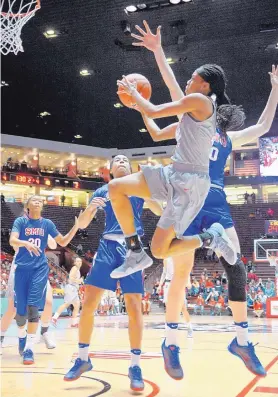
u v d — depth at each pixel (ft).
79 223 13.79
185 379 13.04
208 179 10.18
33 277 17.08
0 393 10.96
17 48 28.73
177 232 10.05
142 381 11.42
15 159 107.14
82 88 78.95
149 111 10.12
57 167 113.39
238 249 11.60
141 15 56.80
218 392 11.17
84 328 12.37
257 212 96.17
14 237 17.15
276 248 59.88
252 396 10.63
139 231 12.80
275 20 57.67
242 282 11.09
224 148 11.93
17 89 79.82
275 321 46.16
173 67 69.62
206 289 63.16
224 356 18.19
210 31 60.34
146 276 82.33
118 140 106.63
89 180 112.57
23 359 15.99
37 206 17.75
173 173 10.08
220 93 11.20
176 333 11.67
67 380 11.96
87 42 63.67
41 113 91.04
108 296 57.62
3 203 93.30
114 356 18.15
